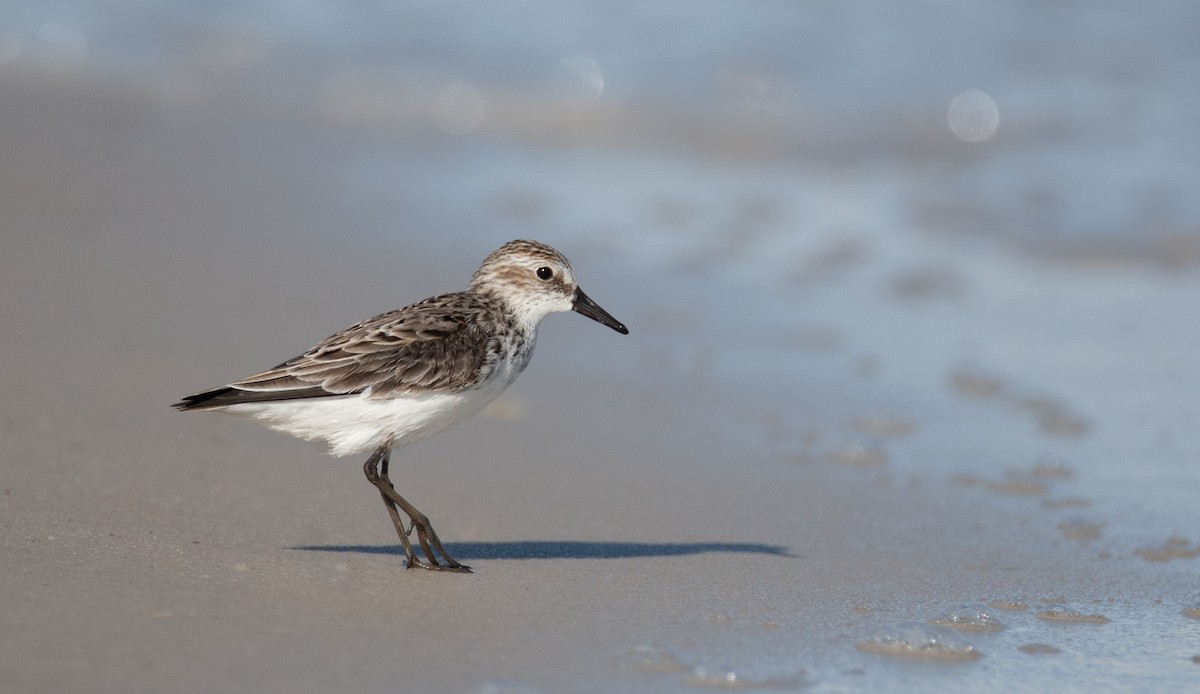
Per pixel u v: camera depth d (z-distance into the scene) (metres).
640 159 22.36
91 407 11.71
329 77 24.48
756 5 26.41
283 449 11.23
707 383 13.71
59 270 15.53
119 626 7.46
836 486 11.19
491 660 7.42
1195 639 8.20
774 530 10.16
